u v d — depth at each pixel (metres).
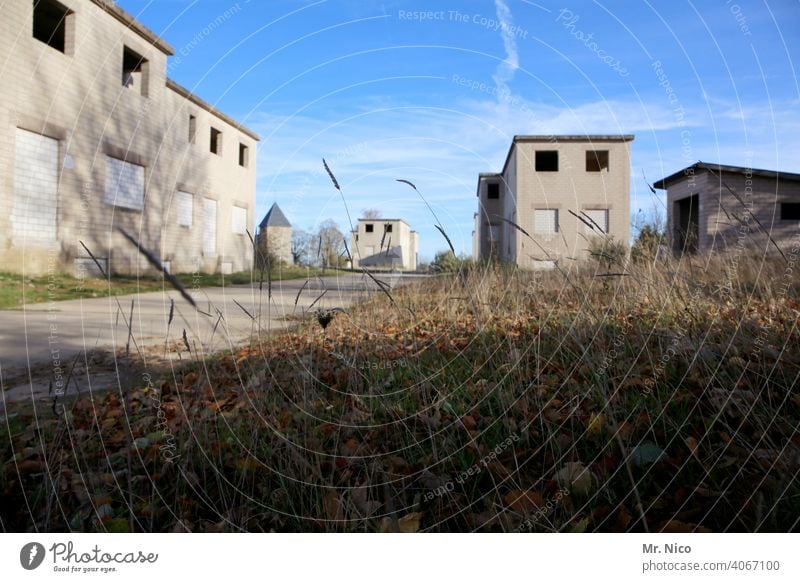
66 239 13.88
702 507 1.83
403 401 2.79
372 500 1.96
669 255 4.66
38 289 10.84
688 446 2.04
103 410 3.06
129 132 16.25
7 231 12.61
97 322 7.20
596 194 22.06
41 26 15.27
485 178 26.86
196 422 2.63
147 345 5.32
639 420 2.33
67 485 2.17
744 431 2.20
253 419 2.61
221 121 21.00
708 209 15.82
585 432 2.29
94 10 15.00
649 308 3.77
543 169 23.28
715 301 3.69
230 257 20.50
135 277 14.21
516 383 2.84
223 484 2.13
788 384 2.46
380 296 5.22
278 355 3.94
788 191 16.61
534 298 5.14
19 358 4.79
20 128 13.10
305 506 1.99
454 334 4.27
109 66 15.58
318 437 2.45
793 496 1.78
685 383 2.62
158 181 17.30
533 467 2.15
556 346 3.27
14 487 2.16
